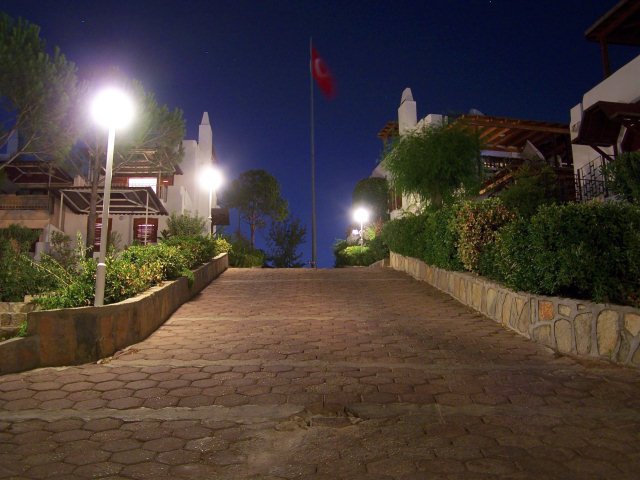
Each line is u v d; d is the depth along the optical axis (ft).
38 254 63.26
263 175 130.93
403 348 23.20
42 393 17.11
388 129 82.69
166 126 63.57
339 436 13.48
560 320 22.52
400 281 47.67
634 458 12.00
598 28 53.06
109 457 12.33
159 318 28.78
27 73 46.42
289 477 11.32
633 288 19.98
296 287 44.55
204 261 50.21
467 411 15.21
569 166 71.72
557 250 22.53
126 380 18.56
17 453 12.51
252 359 21.40
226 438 13.42
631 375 18.31
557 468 11.53
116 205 75.51
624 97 48.80
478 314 31.27
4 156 74.49
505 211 33.45
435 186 50.65
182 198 83.20
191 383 18.13
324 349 23.06
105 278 26.08
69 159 63.21
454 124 52.80
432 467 11.64
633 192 26.23
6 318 35.47
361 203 101.24
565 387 17.40
